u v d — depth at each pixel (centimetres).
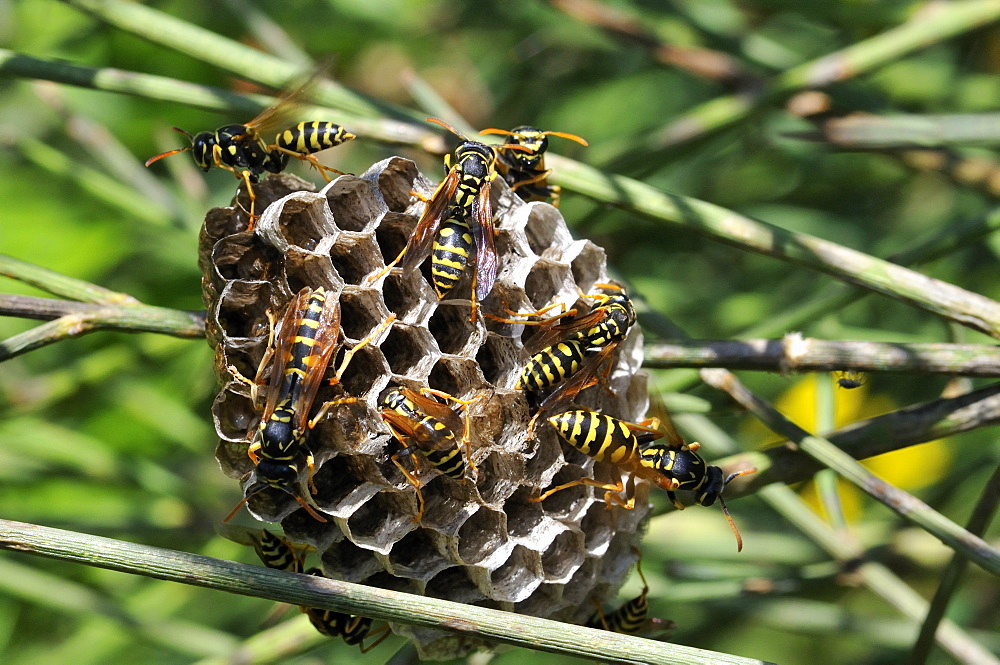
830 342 39
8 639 46
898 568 46
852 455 39
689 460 39
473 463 39
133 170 45
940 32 40
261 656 40
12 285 44
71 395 46
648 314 41
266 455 38
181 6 45
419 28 48
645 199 39
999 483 39
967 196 49
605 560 39
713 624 47
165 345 45
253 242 39
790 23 47
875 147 41
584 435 39
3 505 46
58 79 40
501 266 39
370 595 37
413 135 40
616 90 51
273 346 38
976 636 46
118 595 45
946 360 39
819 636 50
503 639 37
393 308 39
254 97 40
